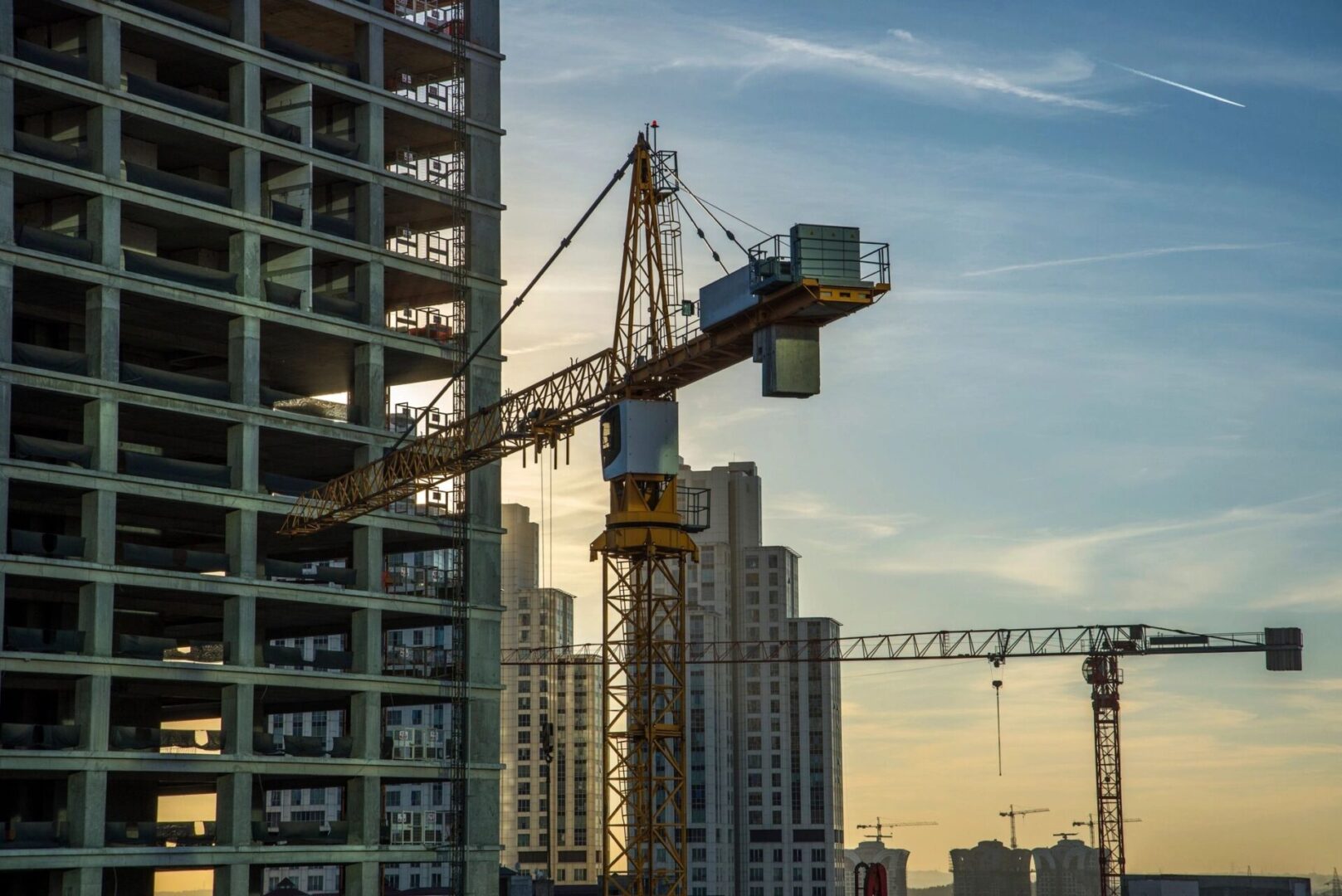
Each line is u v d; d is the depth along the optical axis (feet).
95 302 298.56
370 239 343.87
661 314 361.10
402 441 342.44
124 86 313.53
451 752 346.54
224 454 346.74
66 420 314.96
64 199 309.83
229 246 330.95
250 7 328.29
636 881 387.75
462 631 347.36
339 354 350.43
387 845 328.29
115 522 309.01
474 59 369.71
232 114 325.62
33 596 310.24
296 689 325.83
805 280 280.72
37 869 294.46
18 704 316.40
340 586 331.77
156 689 324.80
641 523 363.76
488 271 366.02
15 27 315.37
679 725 388.37
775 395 293.23
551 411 352.49
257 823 317.42
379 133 347.56
